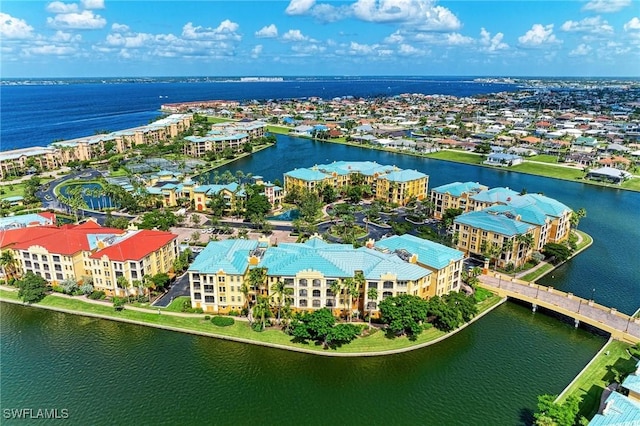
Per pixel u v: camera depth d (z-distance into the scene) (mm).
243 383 118375
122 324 143125
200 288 145250
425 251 154750
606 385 115375
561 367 124938
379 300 140500
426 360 127375
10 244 165625
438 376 121375
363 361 126438
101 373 121625
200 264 146500
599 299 160875
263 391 115812
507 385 118125
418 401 112938
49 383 118062
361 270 142125
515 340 137250
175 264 167500
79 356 128625
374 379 120188
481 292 161625
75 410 109062
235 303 146375
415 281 140250
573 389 114312
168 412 108688
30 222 192625
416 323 133375
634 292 166250
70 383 118062
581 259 195500
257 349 130875
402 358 127750
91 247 163125
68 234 165125
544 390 116062
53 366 124375
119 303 148375
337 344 131625
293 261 143500
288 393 115188
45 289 157500
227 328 138500
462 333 140375
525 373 122562
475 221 190875
